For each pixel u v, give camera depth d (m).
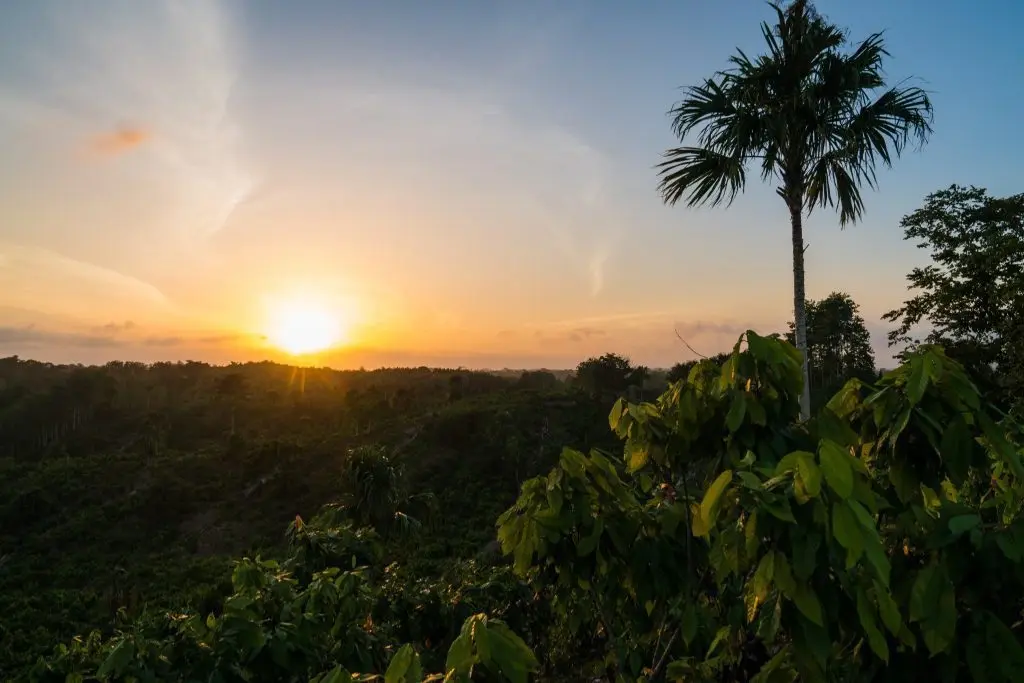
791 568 1.21
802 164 9.22
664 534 1.91
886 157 9.45
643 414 1.89
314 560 4.72
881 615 1.21
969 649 1.29
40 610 29.30
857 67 8.88
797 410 1.70
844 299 31.36
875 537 1.15
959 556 1.34
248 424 67.56
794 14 8.96
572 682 3.48
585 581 2.12
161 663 2.58
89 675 2.94
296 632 2.70
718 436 1.77
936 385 1.57
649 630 2.10
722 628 1.78
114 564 36.66
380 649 3.34
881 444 1.65
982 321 13.34
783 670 1.35
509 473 40.06
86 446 61.12
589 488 2.01
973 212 13.84
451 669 1.29
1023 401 6.41
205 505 44.59
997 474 1.88
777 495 1.23
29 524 42.53
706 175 9.64
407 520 13.74
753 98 9.16
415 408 62.22
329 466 47.53
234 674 2.46
